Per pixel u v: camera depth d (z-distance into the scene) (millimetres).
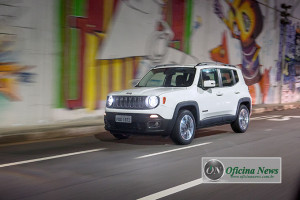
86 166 5547
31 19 9516
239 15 18359
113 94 7555
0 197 4043
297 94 25016
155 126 6980
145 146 7320
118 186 4477
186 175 5039
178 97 7242
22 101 9508
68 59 10547
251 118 13805
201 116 7832
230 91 8867
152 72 8695
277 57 22172
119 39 12047
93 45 11219
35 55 9695
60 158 6121
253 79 19906
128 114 7117
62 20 10273
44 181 4684
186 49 14906
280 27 22234
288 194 4242
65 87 10547
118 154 6484
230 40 17766
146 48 13062
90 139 8297
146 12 12961
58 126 9578
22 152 6668
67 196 4078
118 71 12094
